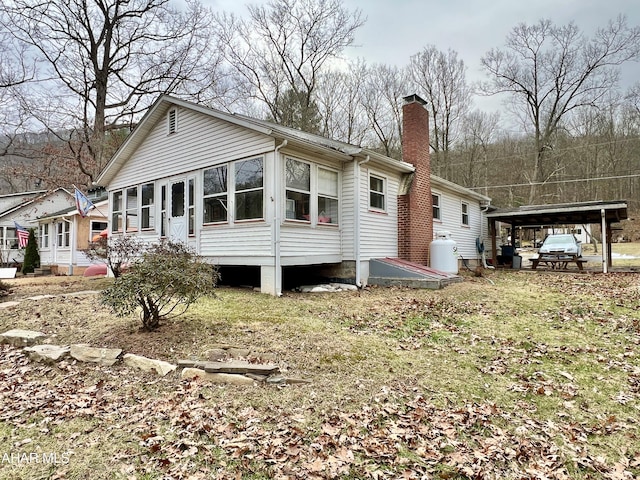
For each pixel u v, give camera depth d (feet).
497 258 62.23
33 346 17.31
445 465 9.37
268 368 13.58
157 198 37.37
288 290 31.35
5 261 68.54
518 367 15.67
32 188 92.43
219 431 10.53
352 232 32.86
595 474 9.27
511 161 104.83
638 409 12.41
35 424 11.05
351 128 100.07
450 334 19.67
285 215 27.91
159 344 16.44
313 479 8.67
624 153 100.37
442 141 102.63
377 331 19.70
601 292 30.60
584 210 46.85
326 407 11.85
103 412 11.68
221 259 30.71
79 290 31.45
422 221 40.29
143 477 8.70
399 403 12.30
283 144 26.89
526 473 9.21
